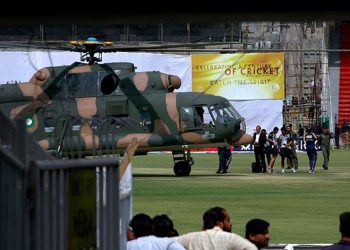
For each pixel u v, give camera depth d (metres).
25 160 22.94
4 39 183.00
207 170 137.00
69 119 33.72
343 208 79.94
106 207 27.36
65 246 24.45
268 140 132.12
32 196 22.78
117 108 114.81
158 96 117.50
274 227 66.06
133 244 33.75
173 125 117.88
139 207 79.50
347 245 32.94
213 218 35.06
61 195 24.31
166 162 159.88
